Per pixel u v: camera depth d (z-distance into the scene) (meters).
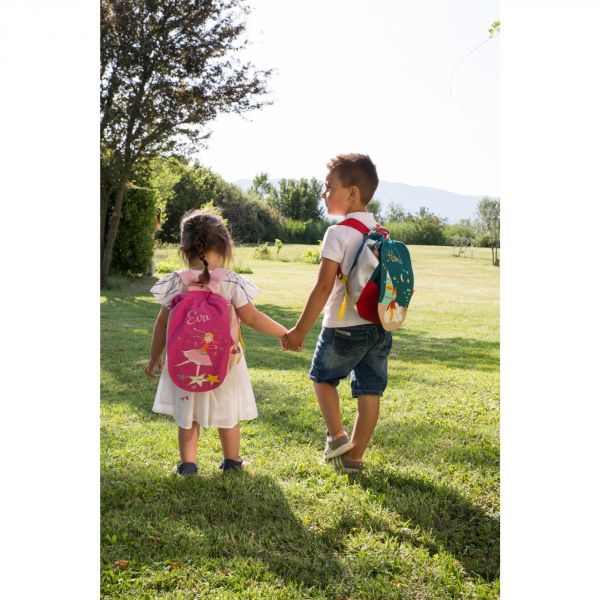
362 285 2.63
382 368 2.75
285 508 2.31
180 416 2.61
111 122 10.95
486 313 9.41
